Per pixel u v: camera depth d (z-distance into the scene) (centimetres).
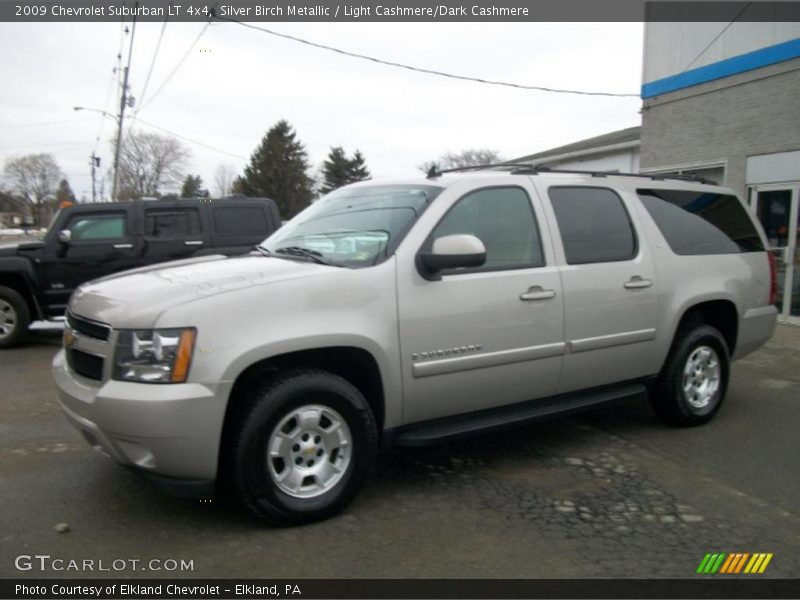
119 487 382
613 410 568
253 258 404
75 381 339
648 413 559
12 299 831
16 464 417
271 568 300
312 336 328
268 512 327
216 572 296
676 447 474
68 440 465
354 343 341
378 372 356
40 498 367
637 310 463
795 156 984
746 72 1051
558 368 426
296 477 336
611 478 415
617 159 1803
